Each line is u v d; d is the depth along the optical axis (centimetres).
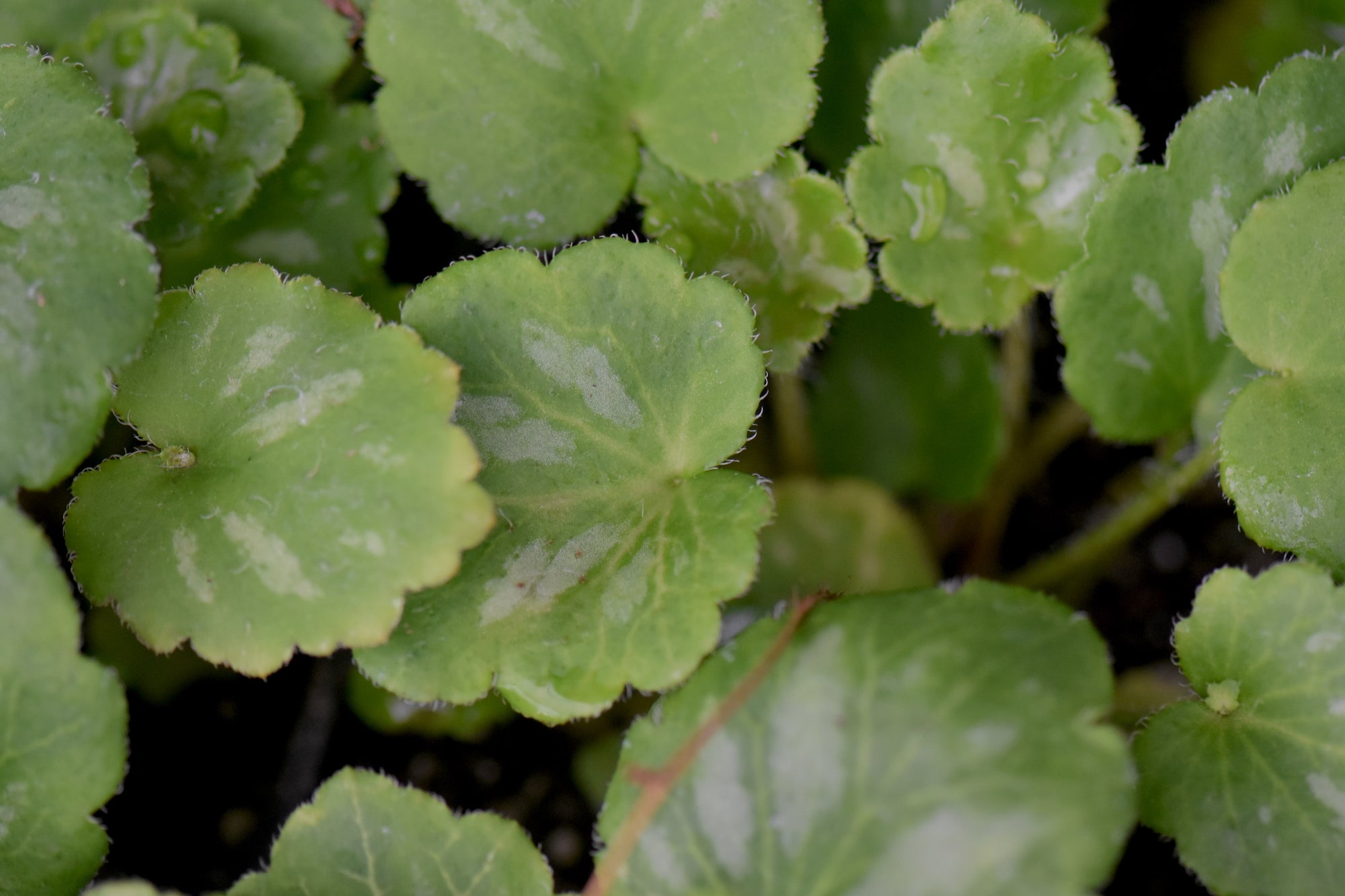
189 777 31
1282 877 28
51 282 28
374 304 30
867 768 27
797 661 27
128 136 28
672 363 28
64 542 31
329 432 28
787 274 30
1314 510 28
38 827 28
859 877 27
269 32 30
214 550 28
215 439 28
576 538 28
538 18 29
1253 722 28
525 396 28
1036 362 33
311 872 28
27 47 28
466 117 30
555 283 28
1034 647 27
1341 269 29
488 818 28
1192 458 30
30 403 28
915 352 32
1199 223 29
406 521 28
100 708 28
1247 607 28
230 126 30
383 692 31
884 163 29
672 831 27
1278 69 29
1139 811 28
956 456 32
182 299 28
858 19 31
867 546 32
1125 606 32
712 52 29
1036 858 27
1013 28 29
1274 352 29
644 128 30
